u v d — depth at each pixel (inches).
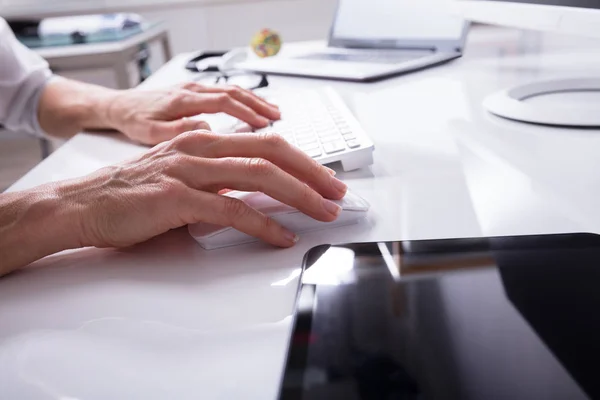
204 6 97.3
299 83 39.9
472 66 40.1
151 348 16.4
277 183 20.5
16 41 40.3
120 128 31.6
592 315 15.5
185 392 14.9
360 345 15.0
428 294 16.6
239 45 99.1
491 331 15.2
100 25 72.4
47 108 36.8
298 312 16.4
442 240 18.7
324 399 13.1
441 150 25.9
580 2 25.5
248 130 29.4
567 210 20.5
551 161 23.9
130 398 14.7
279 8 96.3
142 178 21.0
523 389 12.9
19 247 20.1
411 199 22.1
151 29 79.1
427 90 35.2
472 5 31.0
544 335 14.9
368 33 49.1
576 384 13.0
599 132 26.4
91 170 26.9
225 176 20.7
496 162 24.3
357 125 26.7
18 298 18.7
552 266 17.3
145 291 18.5
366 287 17.0
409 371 13.8
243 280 18.8
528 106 28.6
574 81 32.0
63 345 16.6
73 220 20.4
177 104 30.2
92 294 18.5
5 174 102.9
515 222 20.1
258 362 15.9
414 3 35.4
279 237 20.3
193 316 17.4
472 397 12.8
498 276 17.0
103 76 102.9
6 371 15.9
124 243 20.7
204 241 20.5
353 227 20.9
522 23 27.9
